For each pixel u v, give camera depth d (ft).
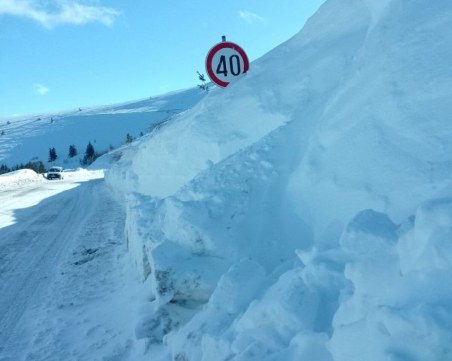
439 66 12.90
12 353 17.46
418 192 11.01
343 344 7.30
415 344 6.04
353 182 13.26
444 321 5.87
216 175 19.24
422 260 7.05
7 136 522.47
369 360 6.61
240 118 27.02
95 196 69.62
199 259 16.28
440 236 6.94
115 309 20.33
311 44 27.55
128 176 51.60
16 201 68.23
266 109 25.31
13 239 39.19
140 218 26.30
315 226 14.20
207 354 11.71
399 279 7.52
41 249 34.76
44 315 20.95
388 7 17.89
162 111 547.08
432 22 14.32
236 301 12.82
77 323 19.61
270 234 15.88
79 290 23.97
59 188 90.68
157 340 15.71
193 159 28.81
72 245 35.06
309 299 9.89
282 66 27.73
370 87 15.14
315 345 8.61
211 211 17.02
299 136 19.34
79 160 350.23
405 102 13.15
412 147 12.13
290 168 17.79
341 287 9.66
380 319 6.67
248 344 10.29
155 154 40.78
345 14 26.63
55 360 16.47
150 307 17.95
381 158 12.84
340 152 14.75
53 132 512.22
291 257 14.39
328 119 16.70
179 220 16.88
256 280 13.16
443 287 6.42
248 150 20.35
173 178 31.35
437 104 12.30
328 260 10.24
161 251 16.69
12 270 29.25
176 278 15.71
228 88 30.17
